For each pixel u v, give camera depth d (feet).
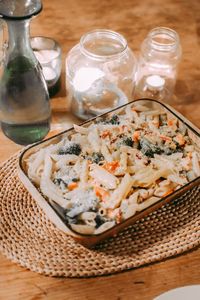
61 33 2.81
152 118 2.24
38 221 1.97
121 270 1.85
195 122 2.43
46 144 2.07
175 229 1.98
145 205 1.91
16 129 2.17
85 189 1.94
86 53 2.25
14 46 1.98
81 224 1.85
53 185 1.93
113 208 1.88
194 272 1.88
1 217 1.97
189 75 2.67
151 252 1.90
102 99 2.38
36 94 2.10
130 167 2.02
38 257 1.86
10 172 2.10
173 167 2.03
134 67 2.43
